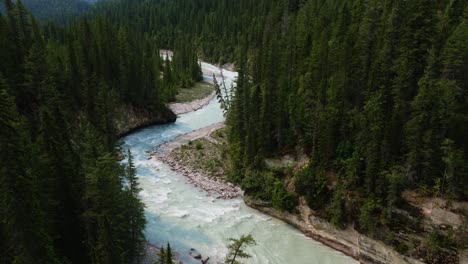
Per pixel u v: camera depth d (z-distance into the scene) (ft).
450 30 131.13
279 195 144.56
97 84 207.92
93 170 95.61
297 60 200.13
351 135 138.00
